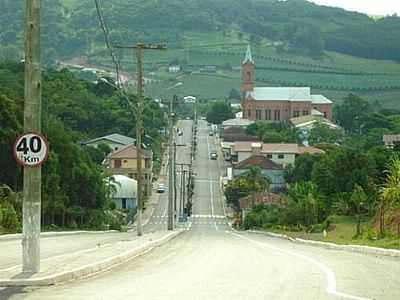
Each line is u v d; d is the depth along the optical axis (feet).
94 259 71.97
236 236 189.88
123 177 363.35
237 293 49.24
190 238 163.73
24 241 57.41
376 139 470.39
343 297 47.83
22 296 48.21
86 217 251.80
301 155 421.59
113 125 401.29
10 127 197.98
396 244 103.40
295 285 54.19
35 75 56.80
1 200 178.09
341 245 114.11
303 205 244.01
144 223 336.90
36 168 56.95
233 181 409.28
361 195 207.10
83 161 255.29
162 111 431.02
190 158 517.55
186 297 47.01
